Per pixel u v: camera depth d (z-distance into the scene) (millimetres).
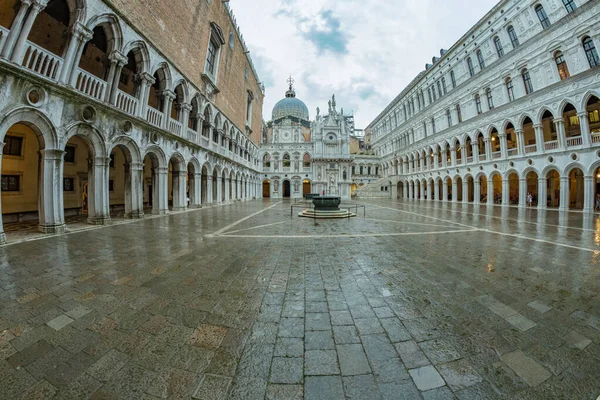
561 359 2887
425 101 41844
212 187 27234
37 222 13172
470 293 4676
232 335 3322
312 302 4289
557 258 6934
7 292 4594
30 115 9250
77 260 6570
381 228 12164
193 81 21375
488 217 16922
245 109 39406
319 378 2582
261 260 6703
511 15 25609
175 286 4930
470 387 2482
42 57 9734
